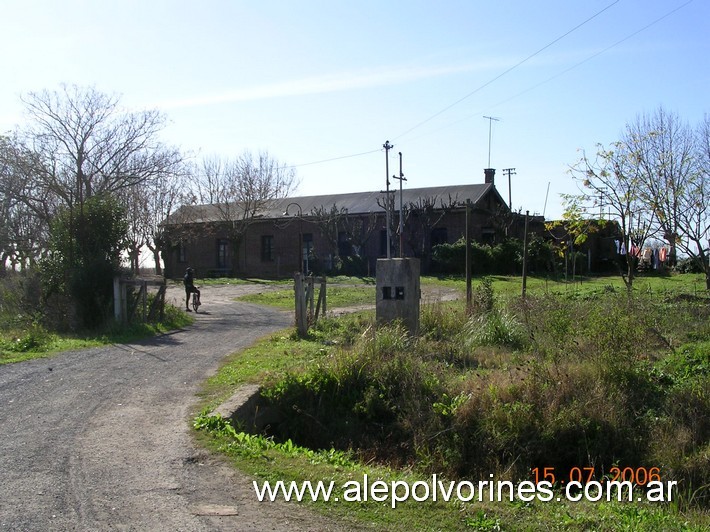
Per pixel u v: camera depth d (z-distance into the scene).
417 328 12.71
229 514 4.75
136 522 4.54
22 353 11.80
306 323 13.99
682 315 14.34
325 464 6.18
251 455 6.09
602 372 9.31
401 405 8.86
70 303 15.62
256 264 47.50
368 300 23.84
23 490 5.10
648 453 7.98
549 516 5.34
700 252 18.42
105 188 23.66
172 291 31.64
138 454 6.02
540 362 9.75
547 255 37.16
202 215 46.88
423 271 40.03
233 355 11.50
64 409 7.66
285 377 9.09
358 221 42.81
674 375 9.88
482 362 10.84
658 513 6.06
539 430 8.14
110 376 9.62
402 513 5.02
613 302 14.41
